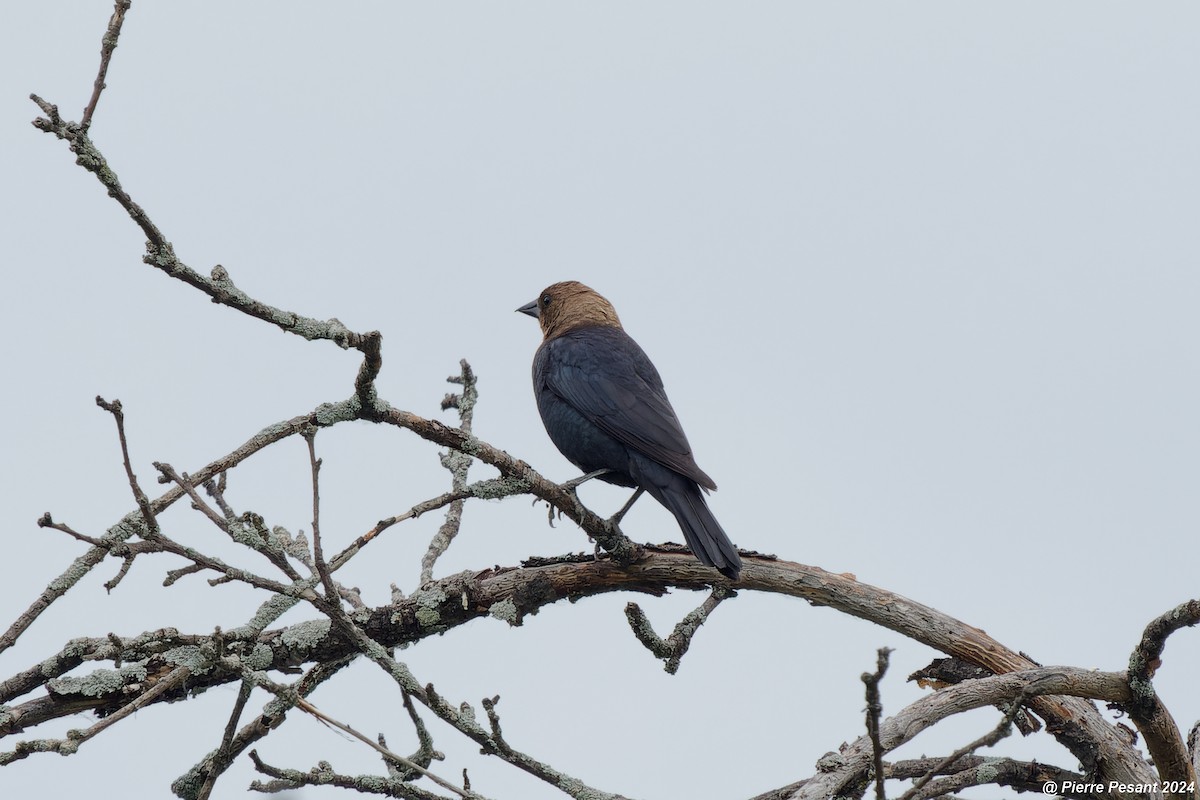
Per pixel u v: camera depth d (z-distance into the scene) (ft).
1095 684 31.76
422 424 33.99
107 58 25.85
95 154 26.25
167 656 32.35
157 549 27.89
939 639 35.35
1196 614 29.84
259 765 31.07
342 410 32.07
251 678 27.09
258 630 31.48
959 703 29.68
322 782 31.48
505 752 29.25
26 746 25.13
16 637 26.96
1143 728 32.42
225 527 28.71
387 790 31.63
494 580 36.91
